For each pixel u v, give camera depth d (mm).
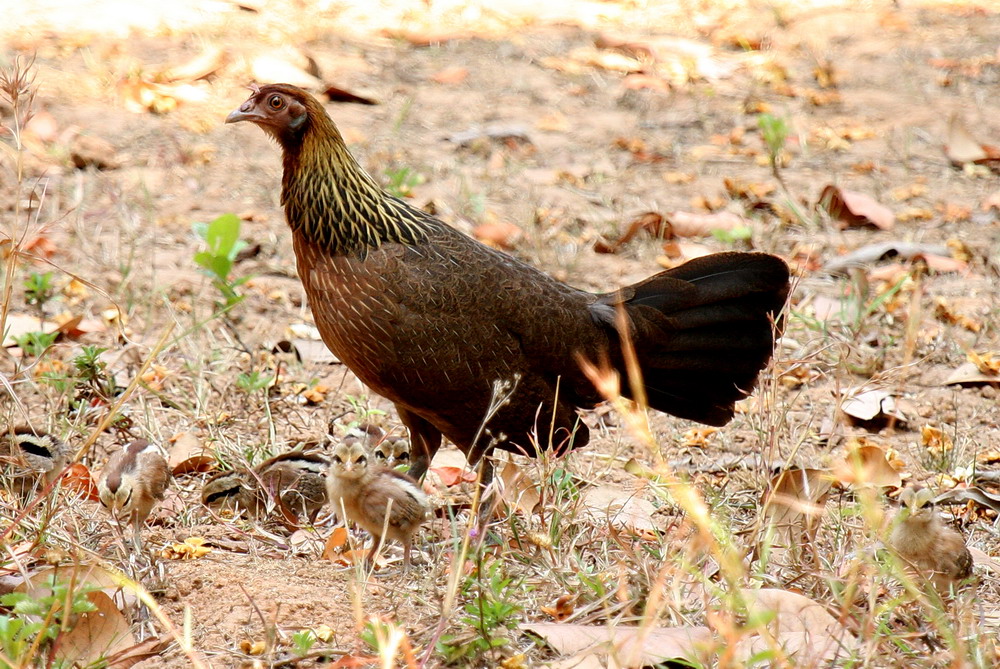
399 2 23828
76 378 10992
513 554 8453
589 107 19656
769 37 22922
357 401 11750
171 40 20469
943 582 8023
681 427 11586
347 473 8023
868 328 13094
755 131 19000
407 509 8141
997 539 9375
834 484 10031
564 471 9531
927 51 22641
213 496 9391
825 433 11266
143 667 6965
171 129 17625
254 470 9461
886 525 8094
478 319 9336
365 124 18359
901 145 18625
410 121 18625
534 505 9055
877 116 19734
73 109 17734
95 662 6719
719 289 10078
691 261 10242
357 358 9516
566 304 9711
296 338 12906
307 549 8719
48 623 6398
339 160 9359
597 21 23734
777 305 10203
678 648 6945
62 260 14055
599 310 9820
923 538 8008
